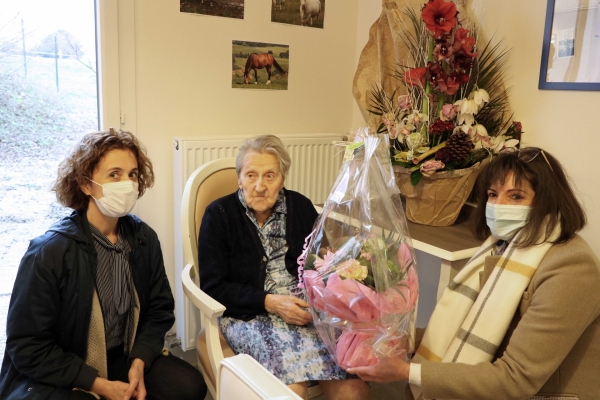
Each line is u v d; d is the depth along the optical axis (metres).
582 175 1.87
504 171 1.29
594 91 1.80
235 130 2.50
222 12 2.35
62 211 2.24
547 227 1.24
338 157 2.75
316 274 1.33
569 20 1.84
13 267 2.16
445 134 1.91
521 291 1.24
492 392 1.17
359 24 2.78
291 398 0.73
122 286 1.53
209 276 1.63
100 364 1.46
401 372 1.25
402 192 1.95
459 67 1.84
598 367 1.21
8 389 1.41
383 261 1.27
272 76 2.56
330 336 1.33
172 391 1.52
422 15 1.85
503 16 2.07
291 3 2.54
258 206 1.63
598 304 1.14
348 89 2.84
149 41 2.20
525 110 2.03
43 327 1.35
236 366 0.83
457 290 1.43
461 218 2.06
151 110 2.26
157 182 2.34
